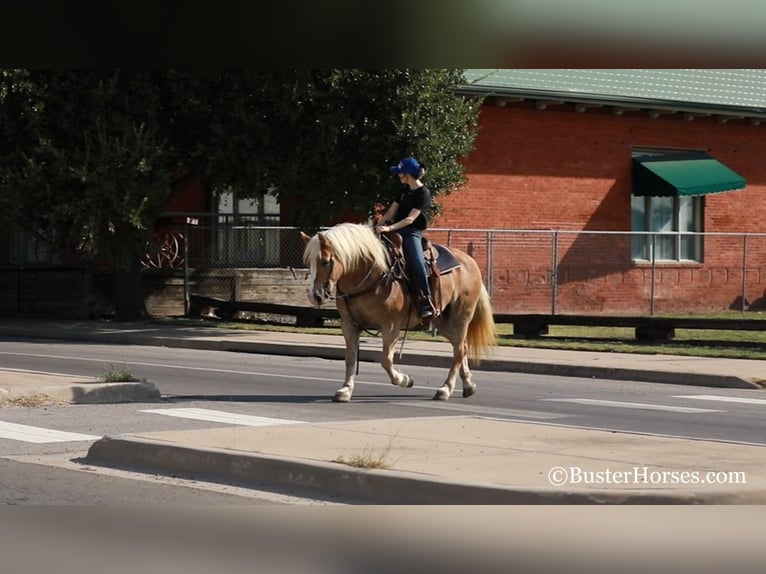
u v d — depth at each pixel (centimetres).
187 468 959
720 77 3881
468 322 1510
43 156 2522
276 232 3231
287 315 3012
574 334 2814
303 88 2530
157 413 1316
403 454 961
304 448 980
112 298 3061
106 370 1844
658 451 998
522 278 3409
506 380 1878
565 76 3538
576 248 3506
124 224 2620
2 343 2448
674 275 3691
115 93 2519
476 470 890
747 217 3847
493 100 3372
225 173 2670
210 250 3173
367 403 1448
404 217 1416
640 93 3578
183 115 2684
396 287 1395
